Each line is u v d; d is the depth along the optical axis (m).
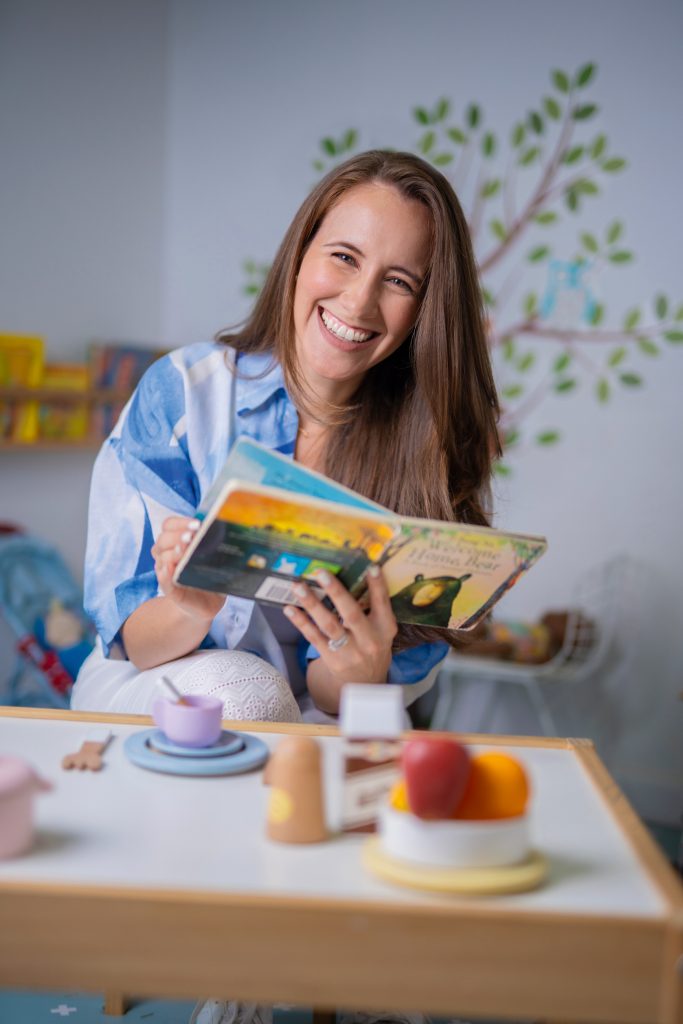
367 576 1.20
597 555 3.49
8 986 0.79
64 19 3.56
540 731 3.56
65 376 3.46
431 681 1.73
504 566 1.23
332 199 1.62
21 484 3.52
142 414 1.68
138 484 1.60
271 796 0.90
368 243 1.56
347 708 0.91
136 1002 1.75
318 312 1.62
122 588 1.54
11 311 3.44
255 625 1.64
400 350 1.73
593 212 3.44
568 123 3.46
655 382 3.38
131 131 3.87
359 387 1.74
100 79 3.72
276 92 3.90
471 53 3.59
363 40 3.75
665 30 3.32
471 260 1.67
